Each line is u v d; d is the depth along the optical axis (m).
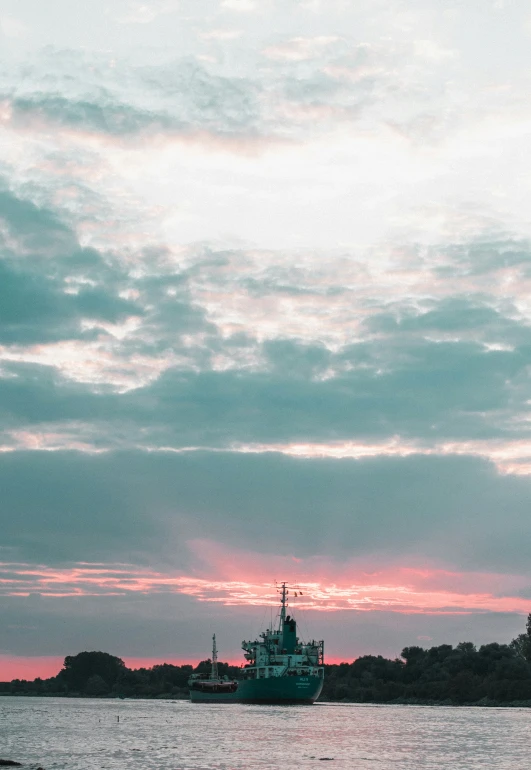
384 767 134.50
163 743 177.00
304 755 151.38
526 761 144.00
